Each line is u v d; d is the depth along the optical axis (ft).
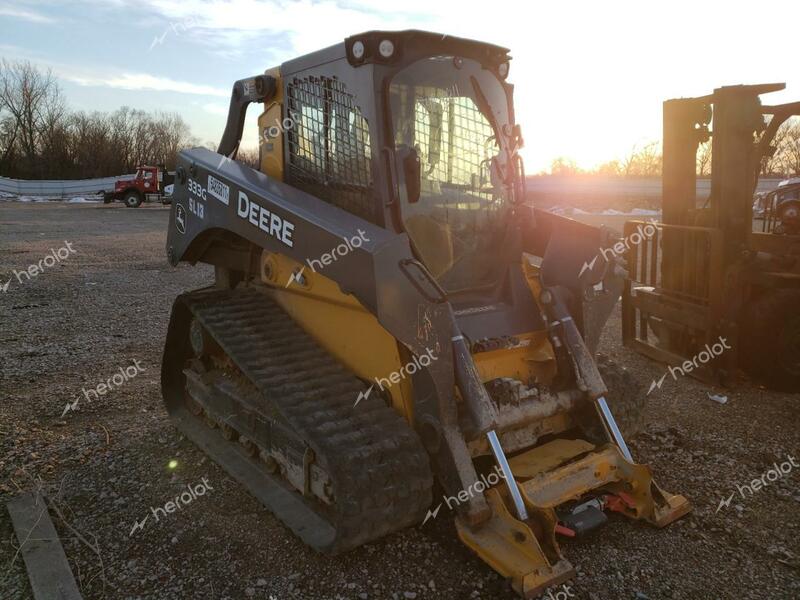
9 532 10.70
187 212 13.85
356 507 8.91
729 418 15.52
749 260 17.43
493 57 12.00
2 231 59.62
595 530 10.13
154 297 30.55
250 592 9.14
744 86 17.12
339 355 11.56
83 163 167.53
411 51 10.69
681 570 9.61
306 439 9.46
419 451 9.59
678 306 19.08
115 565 9.80
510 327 11.36
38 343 22.20
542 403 10.78
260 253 13.80
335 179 11.39
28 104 162.50
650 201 84.17
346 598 9.01
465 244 11.63
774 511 11.28
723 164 17.48
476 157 11.76
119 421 15.42
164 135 181.98
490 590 9.13
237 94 13.76
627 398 12.72
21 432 14.66
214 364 14.64
